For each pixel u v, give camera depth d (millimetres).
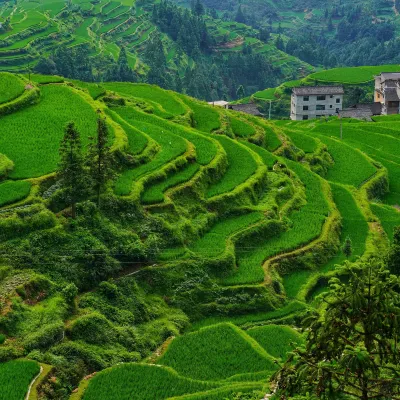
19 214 42062
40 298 37469
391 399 19266
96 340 36438
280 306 45188
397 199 71000
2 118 57781
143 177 51094
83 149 51438
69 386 32375
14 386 30344
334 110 124688
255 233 50906
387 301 19156
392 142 88938
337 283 20203
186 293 43531
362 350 18672
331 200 61156
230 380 34188
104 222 44594
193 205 51625
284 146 73375
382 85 123000
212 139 63125
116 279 41875
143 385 32531
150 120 66062
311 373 19125
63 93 65312
